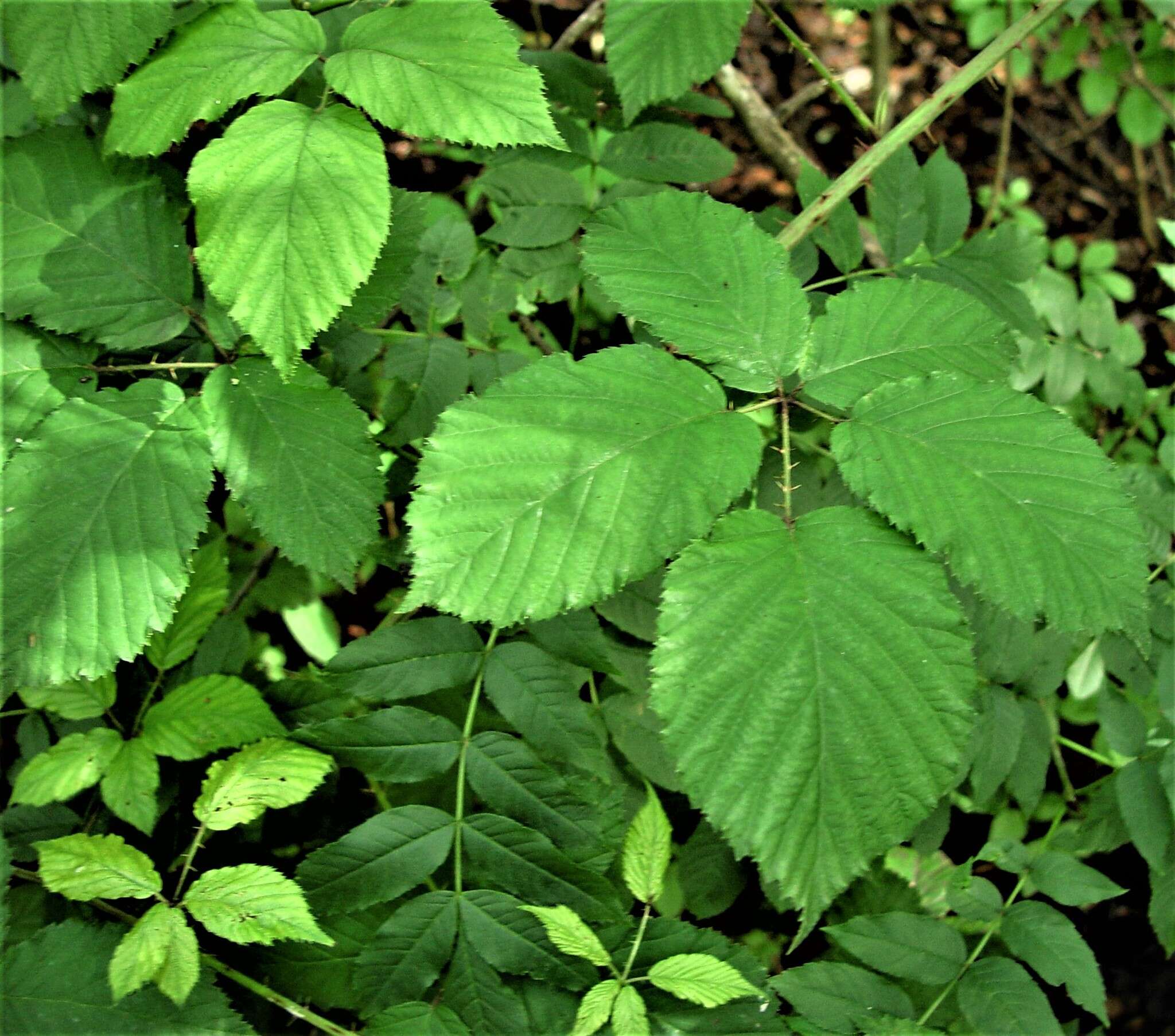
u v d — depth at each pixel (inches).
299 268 22.0
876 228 27.6
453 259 27.2
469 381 27.0
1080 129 51.6
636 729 26.0
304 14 23.4
